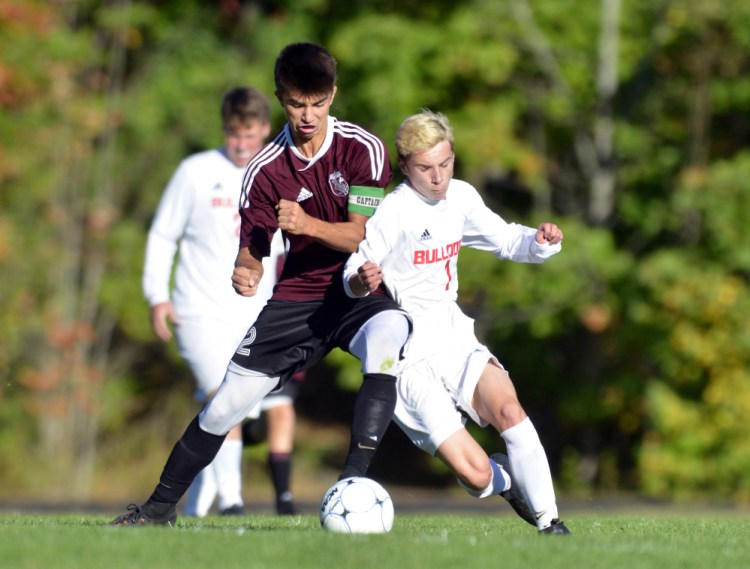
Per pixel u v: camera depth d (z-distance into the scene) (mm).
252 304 28359
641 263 52719
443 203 19828
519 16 53719
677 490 51688
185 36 56594
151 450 55031
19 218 53000
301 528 19516
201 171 28453
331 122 18688
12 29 52312
